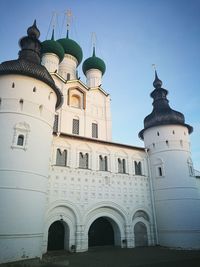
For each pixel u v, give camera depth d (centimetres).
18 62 1734
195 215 2261
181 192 2305
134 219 2253
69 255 1706
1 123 1542
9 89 1639
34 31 2025
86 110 3016
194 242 2142
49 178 1898
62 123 2756
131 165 2438
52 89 1855
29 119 1627
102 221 2252
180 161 2423
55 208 1864
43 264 1364
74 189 1986
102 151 2306
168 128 2547
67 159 2056
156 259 1552
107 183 2194
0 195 1382
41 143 1656
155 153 2538
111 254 1756
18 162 1498
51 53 3025
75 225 1902
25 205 1445
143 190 2402
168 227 2233
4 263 1265
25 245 1379
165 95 2809
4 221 1345
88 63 3444
